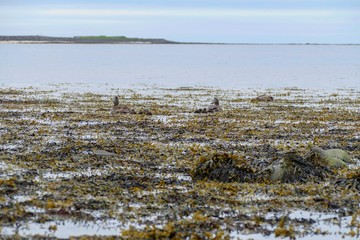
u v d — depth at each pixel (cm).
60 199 1627
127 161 2227
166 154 2391
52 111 3909
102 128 3119
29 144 2573
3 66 12319
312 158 2194
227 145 2645
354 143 2745
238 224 1482
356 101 5006
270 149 2547
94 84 7475
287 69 12862
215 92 6181
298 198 1727
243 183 1911
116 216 1508
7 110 3925
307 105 4600
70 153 2361
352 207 1652
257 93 6053
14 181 1812
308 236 1425
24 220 1445
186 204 1630
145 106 4381
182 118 3619
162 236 1362
